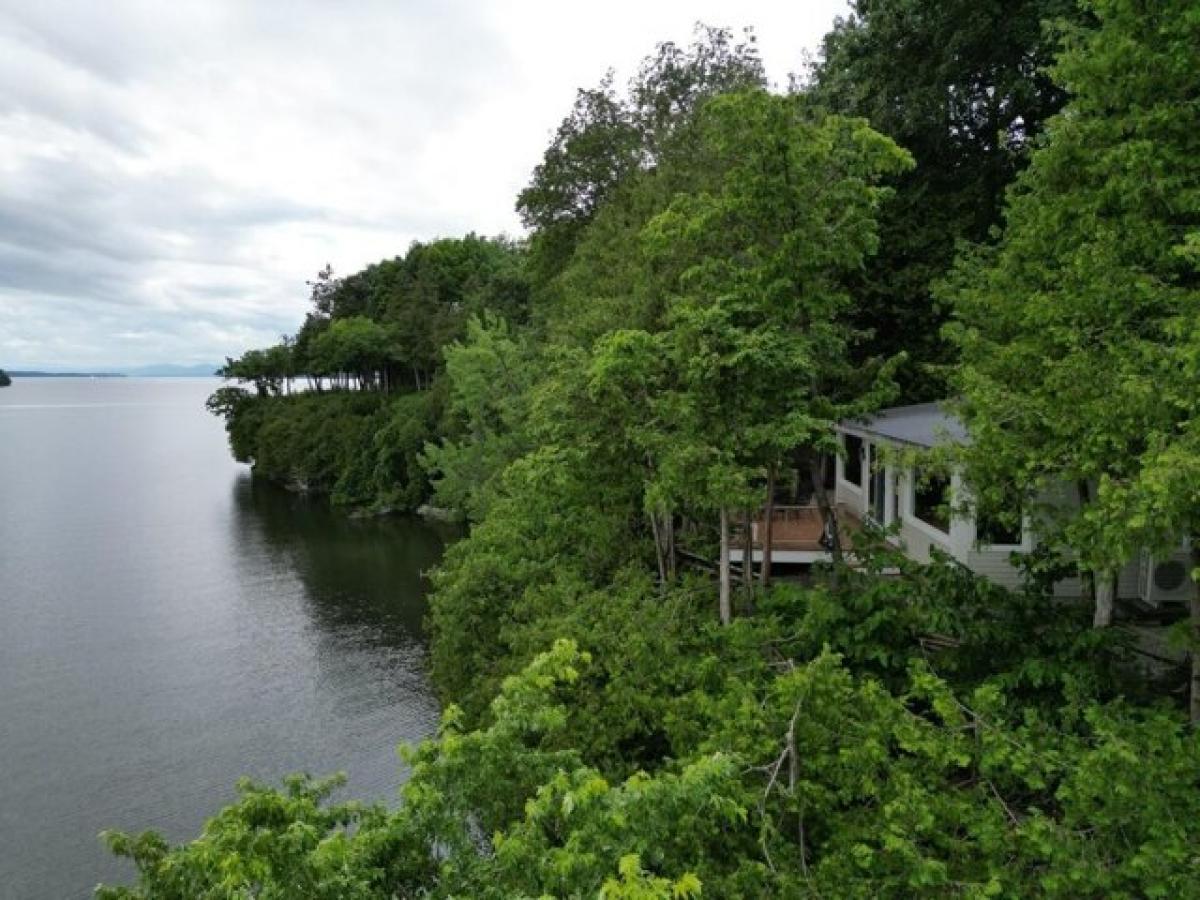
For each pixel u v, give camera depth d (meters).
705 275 11.46
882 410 17.58
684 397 10.47
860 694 7.60
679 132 20.81
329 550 47.09
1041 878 5.74
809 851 7.43
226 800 20.42
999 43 18.64
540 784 5.75
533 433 15.36
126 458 101.00
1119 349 7.29
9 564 44.19
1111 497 5.98
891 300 21.70
